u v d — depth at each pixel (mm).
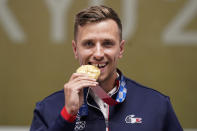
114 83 4621
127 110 4473
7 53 10609
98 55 4102
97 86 4309
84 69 4156
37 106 4641
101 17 4172
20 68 10594
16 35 10625
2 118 10570
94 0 10438
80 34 4242
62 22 10531
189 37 10438
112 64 4266
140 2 10492
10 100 10594
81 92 4148
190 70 10469
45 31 10570
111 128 4352
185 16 10438
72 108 3998
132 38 10477
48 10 10570
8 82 10609
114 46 4242
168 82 10500
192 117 10500
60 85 10562
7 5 10641
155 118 4445
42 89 10594
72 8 10523
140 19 10477
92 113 4430
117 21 4359
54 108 4543
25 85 10570
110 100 4316
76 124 4367
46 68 10578
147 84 10492
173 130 4566
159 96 4648
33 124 4531
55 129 4000
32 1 10594
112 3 10461
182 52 10461
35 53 10578
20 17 10609
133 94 4648
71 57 10539
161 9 10469
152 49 10477
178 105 10523
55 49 10562
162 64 10492
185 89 10477
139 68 10477
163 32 10469
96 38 4141
